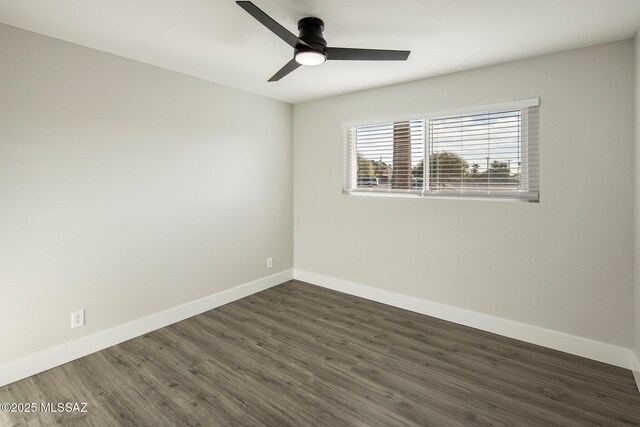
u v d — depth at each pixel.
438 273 3.27
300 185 4.34
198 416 1.93
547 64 2.61
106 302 2.71
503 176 2.88
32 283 2.33
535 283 2.76
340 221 3.98
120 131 2.74
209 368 2.42
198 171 3.32
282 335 2.93
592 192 2.49
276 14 2.02
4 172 2.19
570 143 2.55
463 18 2.06
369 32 2.25
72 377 2.31
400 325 3.13
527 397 2.10
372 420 1.90
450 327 3.09
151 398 2.09
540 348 2.70
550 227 2.67
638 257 2.25
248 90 3.70
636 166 2.26
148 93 2.90
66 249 2.48
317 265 4.25
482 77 2.90
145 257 2.95
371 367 2.44
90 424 1.87
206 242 3.44
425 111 3.24
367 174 3.75
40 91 2.31
